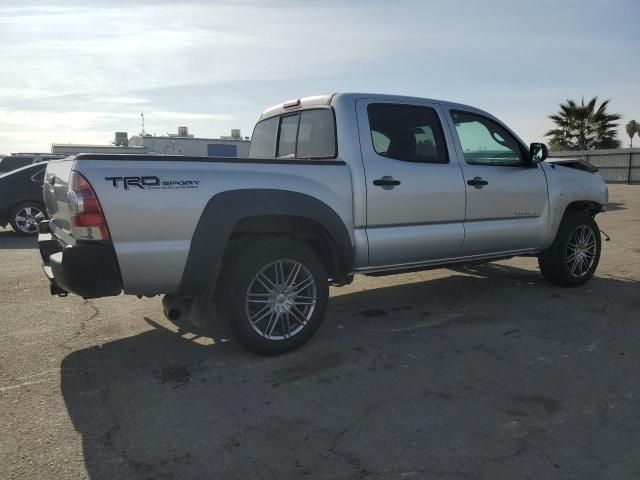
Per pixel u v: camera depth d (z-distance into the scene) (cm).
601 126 3322
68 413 331
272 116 563
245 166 399
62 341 458
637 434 303
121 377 384
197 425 316
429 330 477
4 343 454
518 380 373
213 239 382
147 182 362
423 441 296
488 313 525
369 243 455
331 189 434
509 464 274
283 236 430
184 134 4022
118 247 357
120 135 3562
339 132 457
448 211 501
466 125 533
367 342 449
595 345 436
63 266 349
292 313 427
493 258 559
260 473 269
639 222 1224
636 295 583
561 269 602
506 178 543
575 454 283
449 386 365
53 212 438
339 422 318
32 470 272
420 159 491
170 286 382
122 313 537
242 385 369
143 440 299
